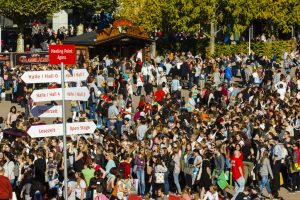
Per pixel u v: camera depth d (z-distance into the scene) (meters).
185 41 78.81
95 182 33.69
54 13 88.00
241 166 36.28
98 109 48.34
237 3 75.75
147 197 33.78
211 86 55.62
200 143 37.59
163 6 79.31
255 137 40.06
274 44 76.62
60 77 26.06
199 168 36.84
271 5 79.38
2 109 55.94
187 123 44.19
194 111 46.59
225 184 36.44
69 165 36.25
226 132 41.50
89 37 73.31
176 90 54.62
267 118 43.44
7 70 59.31
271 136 38.97
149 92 55.69
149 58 75.06
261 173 37.31
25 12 81.50
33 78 25.78
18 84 56.38
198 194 34.12
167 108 47.41
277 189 37.75
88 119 47.88
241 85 63.19
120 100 49.41
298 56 75.75
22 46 84.00
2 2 81.44
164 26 80.31
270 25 81.44
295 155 39.00
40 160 34.97
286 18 80.62
